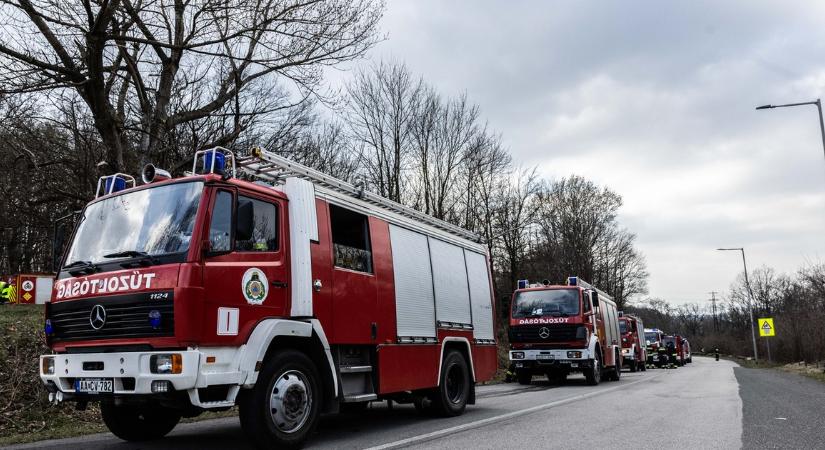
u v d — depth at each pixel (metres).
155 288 5.66
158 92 15.12
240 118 17.23
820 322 35.28
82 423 8.89
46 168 15.16
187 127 17.28
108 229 6.55
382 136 28.44
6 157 14.67
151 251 5.97
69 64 13.02
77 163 14.80
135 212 6.43
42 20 12.69
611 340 21.41
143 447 6.86
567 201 49.78
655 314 100.75
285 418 6.29
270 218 6.71
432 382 9.16
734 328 88.62
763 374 25.45
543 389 16.52
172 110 16.25
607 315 21.44
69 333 6.15
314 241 7.12
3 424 8.44
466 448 6.68
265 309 6.37
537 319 18.69
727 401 12.20
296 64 14.66
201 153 6.43
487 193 34.41
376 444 6.91
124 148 14.51
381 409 10.96
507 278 40.34
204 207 5.96
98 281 6.03
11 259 22.83
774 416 9.66
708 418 9.40
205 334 5.66
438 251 10.11
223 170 6.30
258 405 6.04
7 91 11.99
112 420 7.02
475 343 10.78
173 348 5.51
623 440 7.26
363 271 7.97
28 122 14.27
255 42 14.88
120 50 13.95
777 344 44.69
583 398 13.14
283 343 6.65
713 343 92.81
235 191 6.29
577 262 43.50
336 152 27.45
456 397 9.97
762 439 7.37
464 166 31.42
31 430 8.38
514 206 37.94
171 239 5.93
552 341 18.36
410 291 8.95
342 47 15.04
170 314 5.54
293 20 14.50
